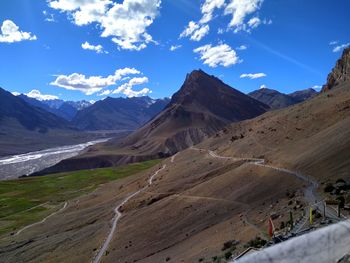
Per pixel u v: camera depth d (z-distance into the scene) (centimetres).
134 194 15862
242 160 14562
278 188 9975
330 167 9538
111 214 13862
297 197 7931
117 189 18462
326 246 649
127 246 10125
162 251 8894
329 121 14662
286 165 11275
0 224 16025
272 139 16238
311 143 12375
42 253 11512
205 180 14288
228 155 17138
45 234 13638
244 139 18350
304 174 9994
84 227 13338
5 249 12588
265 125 18975
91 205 16950
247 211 9044
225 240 6981
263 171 11738
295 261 620
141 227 11288
